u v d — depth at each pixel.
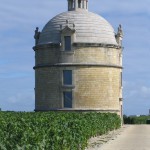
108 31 82.44
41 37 83.06
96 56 79.12
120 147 41.09
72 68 78.75
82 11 84.19
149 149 39.03
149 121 104.69
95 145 43.62
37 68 82.19
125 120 105.00
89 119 54.09
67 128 34.91
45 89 80.69
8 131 24.30
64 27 79.25
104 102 79.38
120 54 85.94
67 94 79.19
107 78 79.81
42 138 25.17
